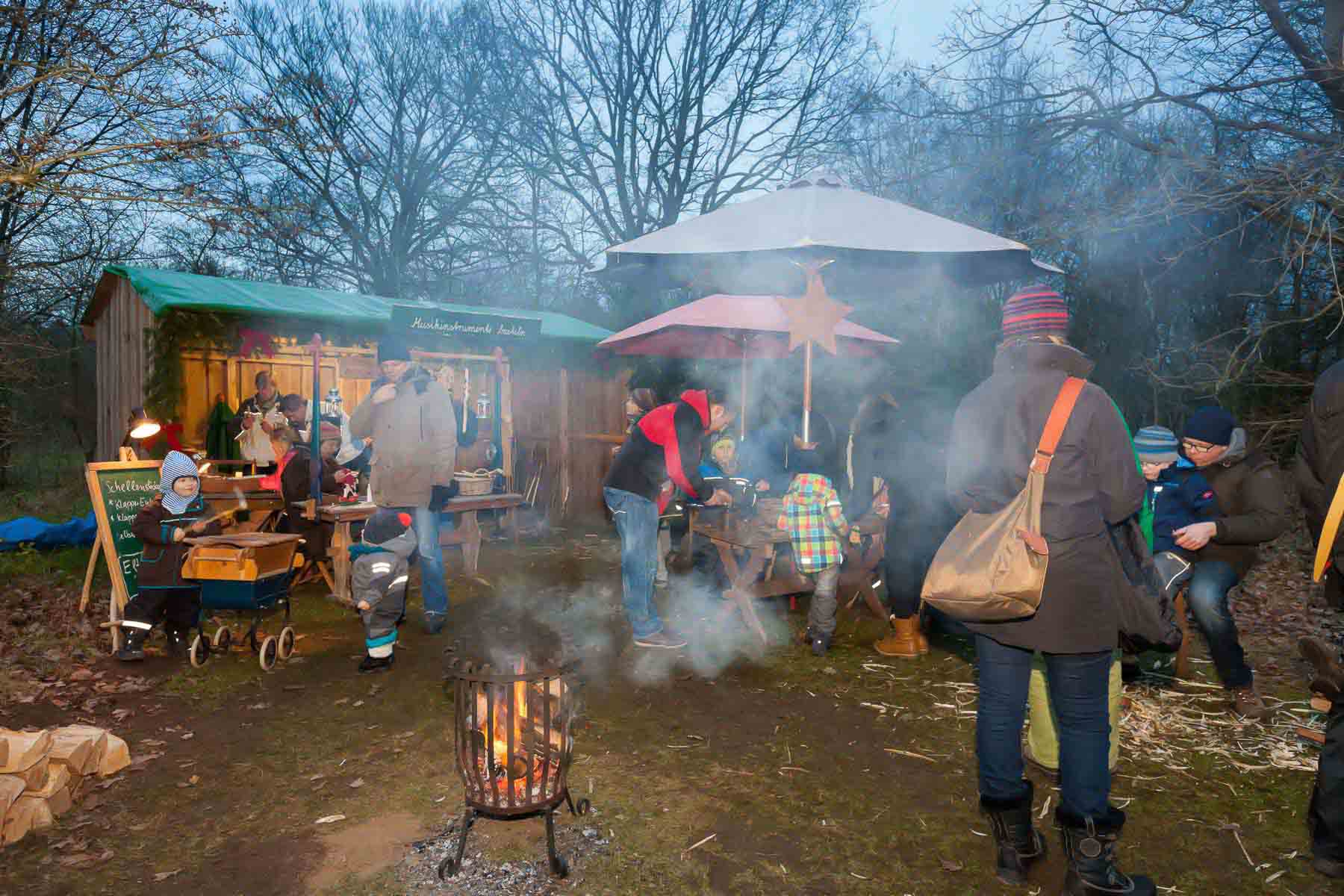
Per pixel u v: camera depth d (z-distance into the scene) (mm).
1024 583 2504
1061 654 2619
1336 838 2908
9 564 7570
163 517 5234
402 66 22922
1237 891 2848
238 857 3029
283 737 4176
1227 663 4426
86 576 6359
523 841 3117
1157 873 2955
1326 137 9008
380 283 23766
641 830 3234
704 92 21641
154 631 5934
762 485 6777
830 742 4148
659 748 4055
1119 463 2578
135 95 5934
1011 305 2896
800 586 6367
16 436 14672
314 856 3025
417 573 8078
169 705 4613
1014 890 2832
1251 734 4207
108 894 2797
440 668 5273
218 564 5129
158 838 3174
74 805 3445
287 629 5488
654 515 5672
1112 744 3518
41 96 6574
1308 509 3275
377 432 5633
